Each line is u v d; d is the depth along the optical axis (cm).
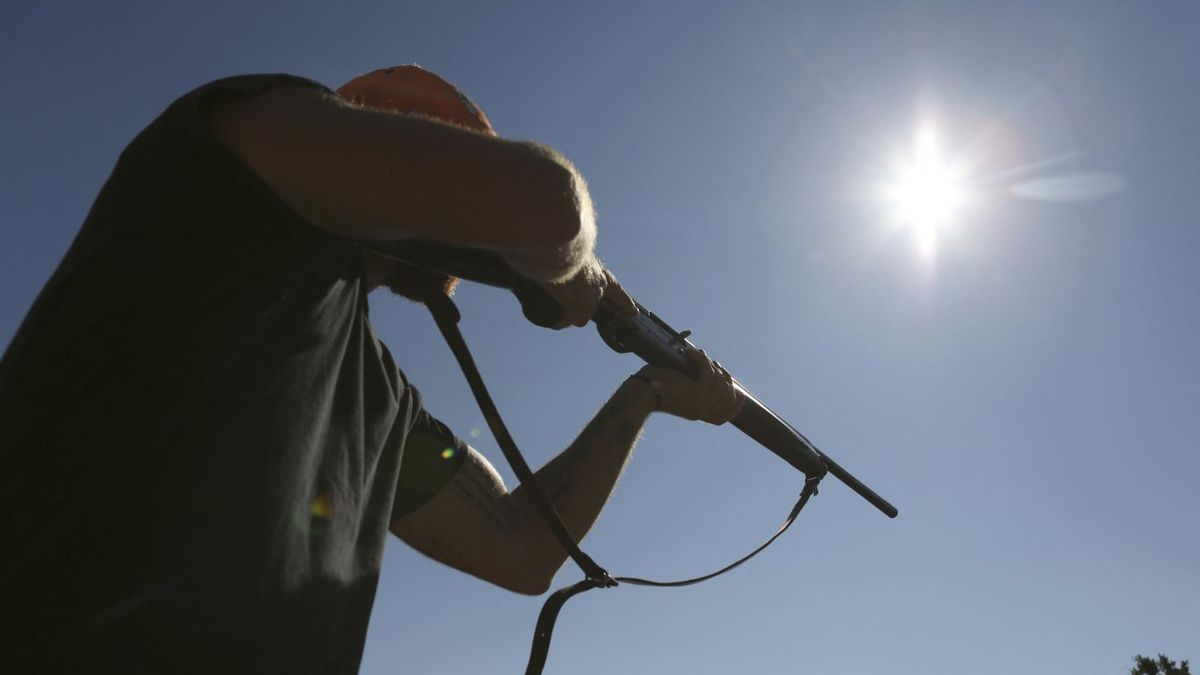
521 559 276
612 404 313
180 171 169
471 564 269
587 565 259
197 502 155
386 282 227
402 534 263
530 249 181
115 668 146
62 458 155
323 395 176
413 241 203
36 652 146
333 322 179
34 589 148
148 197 170
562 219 178
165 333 160
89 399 158
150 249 165
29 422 158
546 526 283
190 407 158
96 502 152
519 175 174
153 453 155
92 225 177
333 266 177
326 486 177
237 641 157
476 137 176
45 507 153
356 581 186
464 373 225
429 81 229
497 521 274
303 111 171
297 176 169
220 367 161
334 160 167
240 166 168
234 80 178
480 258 212
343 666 182
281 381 167
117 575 149
